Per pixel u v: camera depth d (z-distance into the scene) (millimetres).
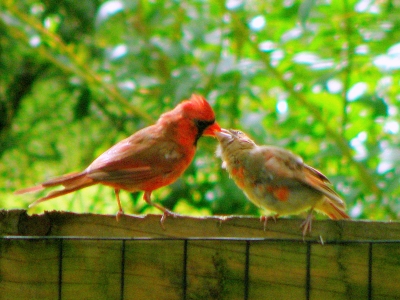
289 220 5992
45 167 15883
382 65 10312
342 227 5895
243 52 11602
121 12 11609
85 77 11758
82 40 13500
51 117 15984
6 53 15734
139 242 6004
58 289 5984
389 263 5746
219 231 6082
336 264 5797
